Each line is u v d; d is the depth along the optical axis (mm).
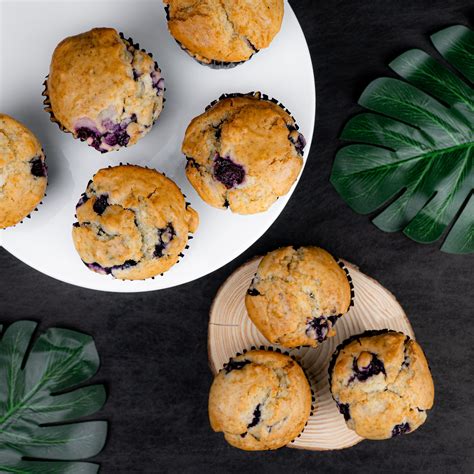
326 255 699
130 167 667
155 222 658
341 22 733
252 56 684
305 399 692
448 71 727
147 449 750
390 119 727
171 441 751
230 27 655
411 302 748
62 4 680
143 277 672
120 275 668
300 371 696
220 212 694
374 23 733
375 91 726
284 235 741
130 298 743
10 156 656
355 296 724
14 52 681
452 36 725
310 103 685
